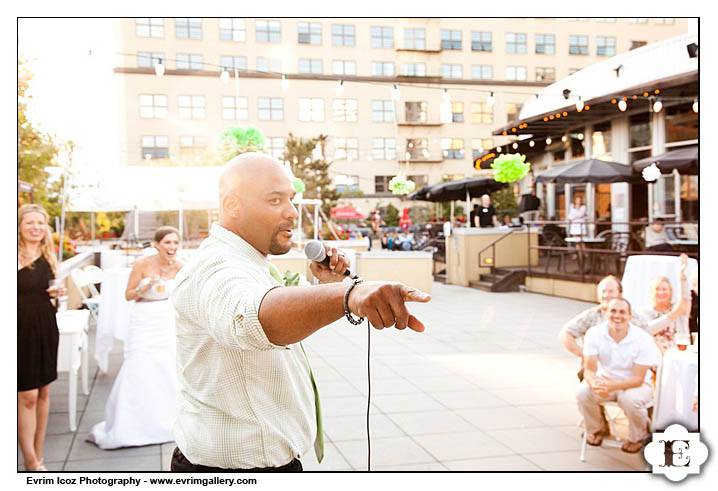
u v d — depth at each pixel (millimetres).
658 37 47594
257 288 1445
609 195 15945
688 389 3828
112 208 12031
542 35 46281
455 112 45438
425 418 4844
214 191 11695
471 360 6816
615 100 13047
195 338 1773
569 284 11906
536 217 19625
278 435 1805
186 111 42719
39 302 3680
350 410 5051
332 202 34156
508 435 4461
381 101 44875
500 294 12688
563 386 5750
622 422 4641
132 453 4133
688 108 13484
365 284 1259
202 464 1799
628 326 4082
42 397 3805
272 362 1797
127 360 4371
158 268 4469
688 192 13469
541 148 19031
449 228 15109
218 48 43344
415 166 44844
